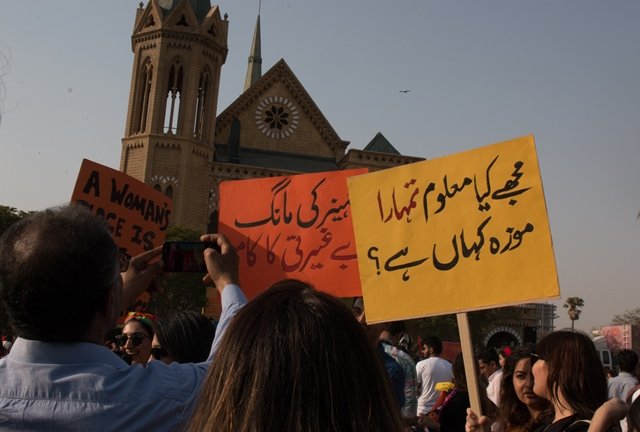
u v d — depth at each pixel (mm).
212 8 66688
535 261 5328
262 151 69250
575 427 4043
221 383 2002
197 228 63781
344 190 6969
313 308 2021
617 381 10906
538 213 5406
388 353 6762
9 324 2494
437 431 7961
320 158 70562
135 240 7820
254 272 7070
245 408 1929
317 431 1885
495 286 5430
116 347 7133
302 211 7043
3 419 2367
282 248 7027
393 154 68812
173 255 3701
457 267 5648
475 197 5703
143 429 2412
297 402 1900
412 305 5754
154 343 5035
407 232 5934
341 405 1926
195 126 65750
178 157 63688
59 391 2402
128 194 7758
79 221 2518
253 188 7250
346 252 6848
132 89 65750
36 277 2365
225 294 3146
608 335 40281
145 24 66125
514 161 5586
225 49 67688
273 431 1892
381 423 1975
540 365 4418
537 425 5180
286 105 70188
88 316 2477
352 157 68000
